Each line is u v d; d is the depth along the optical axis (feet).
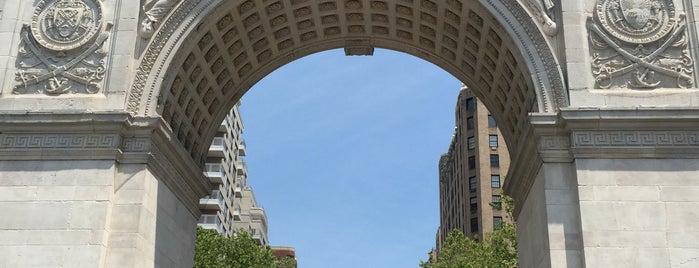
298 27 81.97
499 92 78.84
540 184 62.85
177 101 71.61
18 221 61.00
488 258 154.20
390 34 84.58
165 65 67.00
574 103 62.13
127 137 64.34
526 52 65.57
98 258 59.47
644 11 65.10
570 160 61.41
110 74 66.13
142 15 68.95
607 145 60.44
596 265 56.59
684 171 59.67
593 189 59.16
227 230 319.06
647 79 63.10
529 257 69.21
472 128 362.12
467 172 355.97
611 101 62.23
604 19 65.31
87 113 63.10
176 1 68.90
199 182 77.51
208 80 77.30
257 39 79.87
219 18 70.59
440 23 77.51
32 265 59.52
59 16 68.49
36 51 67.56
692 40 64.08
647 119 60.49
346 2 78.33
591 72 63.87
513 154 78.23
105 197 61.46
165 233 68.64
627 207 58.59
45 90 66.13
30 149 63.26
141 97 65.82
